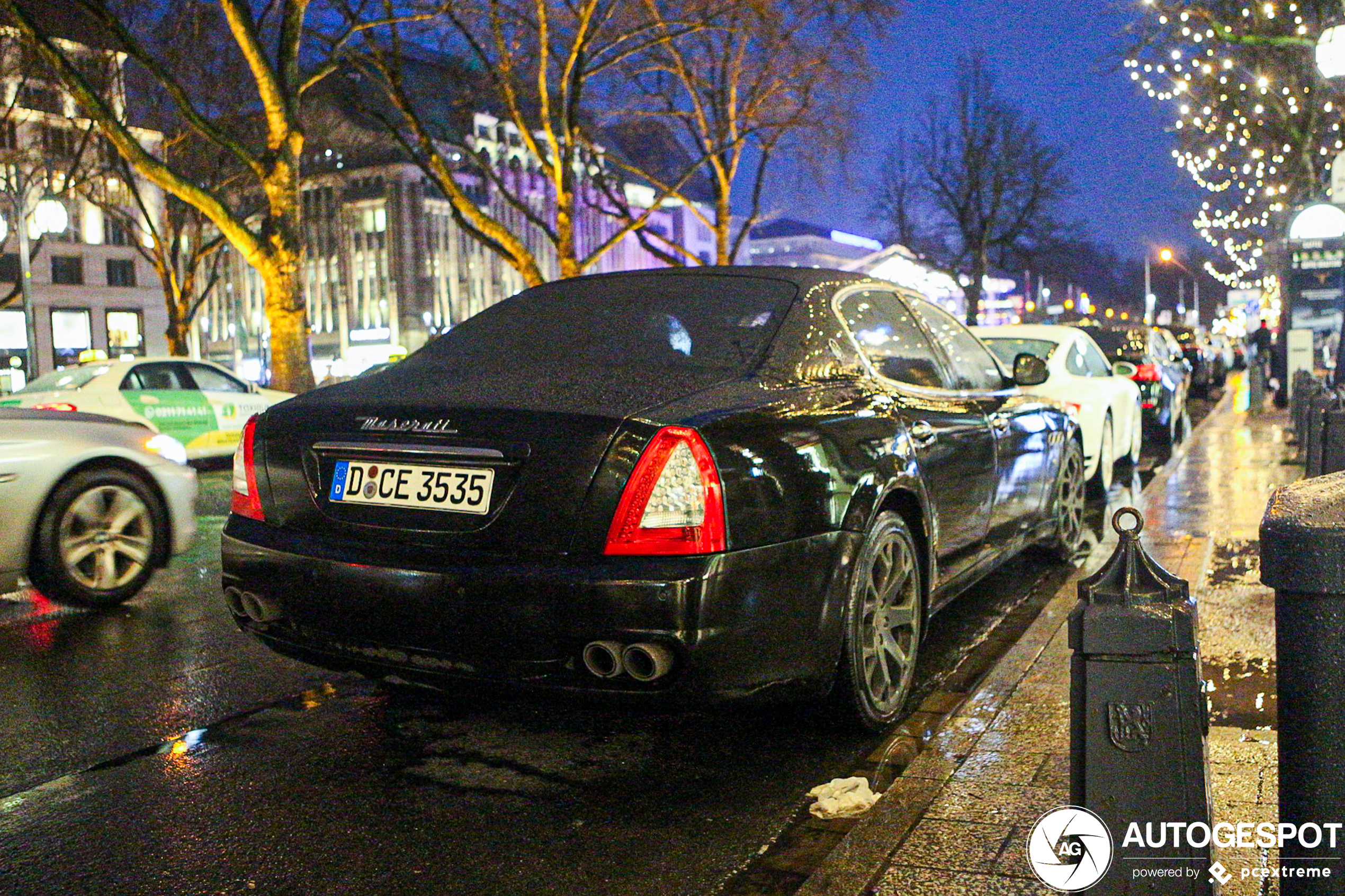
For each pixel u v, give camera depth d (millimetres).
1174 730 2066
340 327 104562
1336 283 19062
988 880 2701
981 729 3791
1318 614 1698
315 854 3137
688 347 4027
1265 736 3691
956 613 5898
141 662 5090
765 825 3297
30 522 5820
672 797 3512
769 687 3439
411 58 24875
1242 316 51219
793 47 27359
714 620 3215
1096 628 2098
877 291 4855
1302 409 11438
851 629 3748
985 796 3207
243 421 14500
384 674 3598
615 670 3191
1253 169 28844
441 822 3338
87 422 6242
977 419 4973
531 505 3314
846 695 3818
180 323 33344
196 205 17531
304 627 3652
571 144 23531
